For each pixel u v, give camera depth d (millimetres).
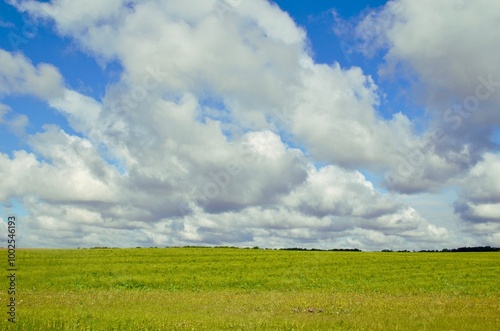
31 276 42906
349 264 59438
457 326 17500
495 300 29031
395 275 48906
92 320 18281
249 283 42125
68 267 49844
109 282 40844
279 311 22250
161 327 16781
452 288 39812
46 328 16172
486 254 82938
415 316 20125
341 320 18797
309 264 58500
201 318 19391
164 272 48406
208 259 62594
